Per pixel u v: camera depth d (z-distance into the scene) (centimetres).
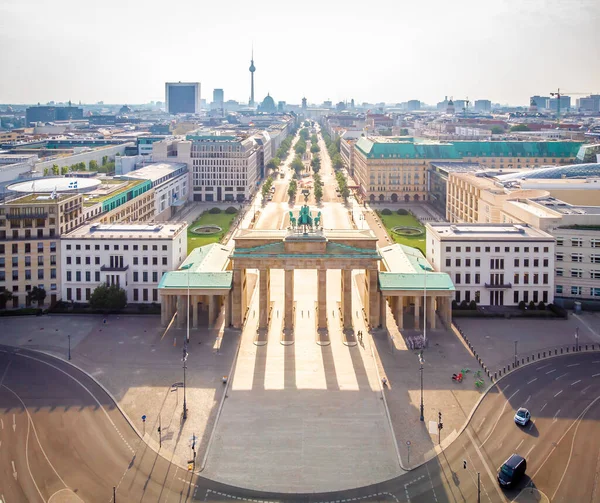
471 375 14862
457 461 11250
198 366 15400
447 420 12694
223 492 10388
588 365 15450
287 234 18025
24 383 14288
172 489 10444
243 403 13475
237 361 15750
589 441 11819
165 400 13550
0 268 19938
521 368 15288
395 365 15512
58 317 19162
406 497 10244
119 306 19150
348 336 17475
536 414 12912
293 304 19800
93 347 16612
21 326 18288
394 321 18950
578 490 10325
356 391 14075
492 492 10319
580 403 13362
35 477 10675
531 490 10344
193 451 11100
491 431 12250
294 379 14712
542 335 17688
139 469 10981
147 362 15625
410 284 17938
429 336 17562
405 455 11450
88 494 10238
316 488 10506
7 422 12475
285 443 11888
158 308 19688
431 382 14500
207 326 18375
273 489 10475
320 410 13188
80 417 12738
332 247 17638
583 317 19362
